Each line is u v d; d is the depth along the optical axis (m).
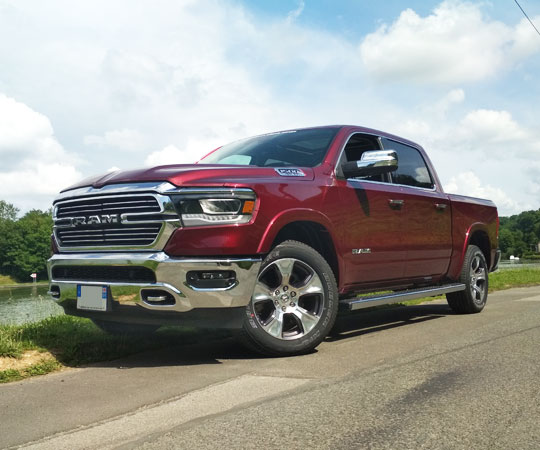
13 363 3.69
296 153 4.77
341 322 5.82
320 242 4.43
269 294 3.88
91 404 2.84
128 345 4.20
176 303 3.55
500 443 2.13
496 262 7.04
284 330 4.04
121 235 3.77
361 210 4.64
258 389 3.02
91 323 5.06
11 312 5.64
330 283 4.14
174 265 3.54
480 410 2.54
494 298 8.03
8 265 129.12
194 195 3.61
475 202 6.57
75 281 3.96
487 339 4.34
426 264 5.56
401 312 6.63
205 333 4.73
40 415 2.68
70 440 2.33
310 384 3.09
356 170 4.52
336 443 2.18
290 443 2.19
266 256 3.85
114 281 3.76
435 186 6.04
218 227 3.62
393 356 3.79
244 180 3.79
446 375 3.19
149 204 3.66
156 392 3.04
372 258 4.75
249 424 2.43
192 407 2.72
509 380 3.05
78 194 4.02
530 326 4.94
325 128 5.07
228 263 3.61
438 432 2.26
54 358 3.83
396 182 5.39
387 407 2.61
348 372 3.35
